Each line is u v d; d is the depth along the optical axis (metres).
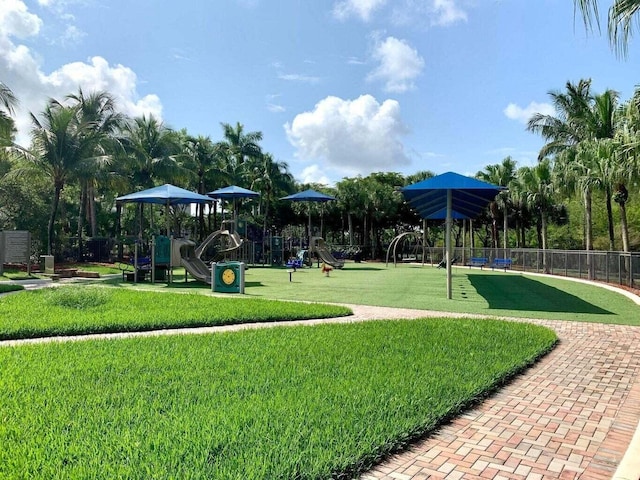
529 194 33.62
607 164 21.12
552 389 5.20
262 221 43.88
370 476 3.20
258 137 42.84
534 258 25.70
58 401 4.24
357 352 6.35
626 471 3.26
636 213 38.44
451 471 3.29
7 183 25.45
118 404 4.21
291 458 3.19
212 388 4.68
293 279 20.73
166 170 33.41
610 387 5.29
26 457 3.12
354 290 15.77
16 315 8.85
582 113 26.50
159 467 3.03
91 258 29.06
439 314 10.44
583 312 10.93
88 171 24.84
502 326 8.59
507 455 3.56
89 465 3.04
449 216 13.59
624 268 17.39
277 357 6.02
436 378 5.15
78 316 8.83
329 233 55.38
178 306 10.55
